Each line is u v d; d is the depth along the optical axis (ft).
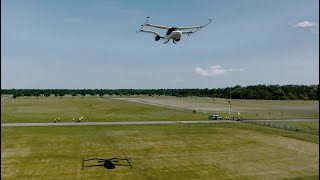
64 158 188.65
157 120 372.58
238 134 275.80
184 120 375.86
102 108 544.21
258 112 496.23
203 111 500.33
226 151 211.41
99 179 153.07
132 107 568.82
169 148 218.59
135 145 226.38
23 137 248.93
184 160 188.65
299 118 420.36
